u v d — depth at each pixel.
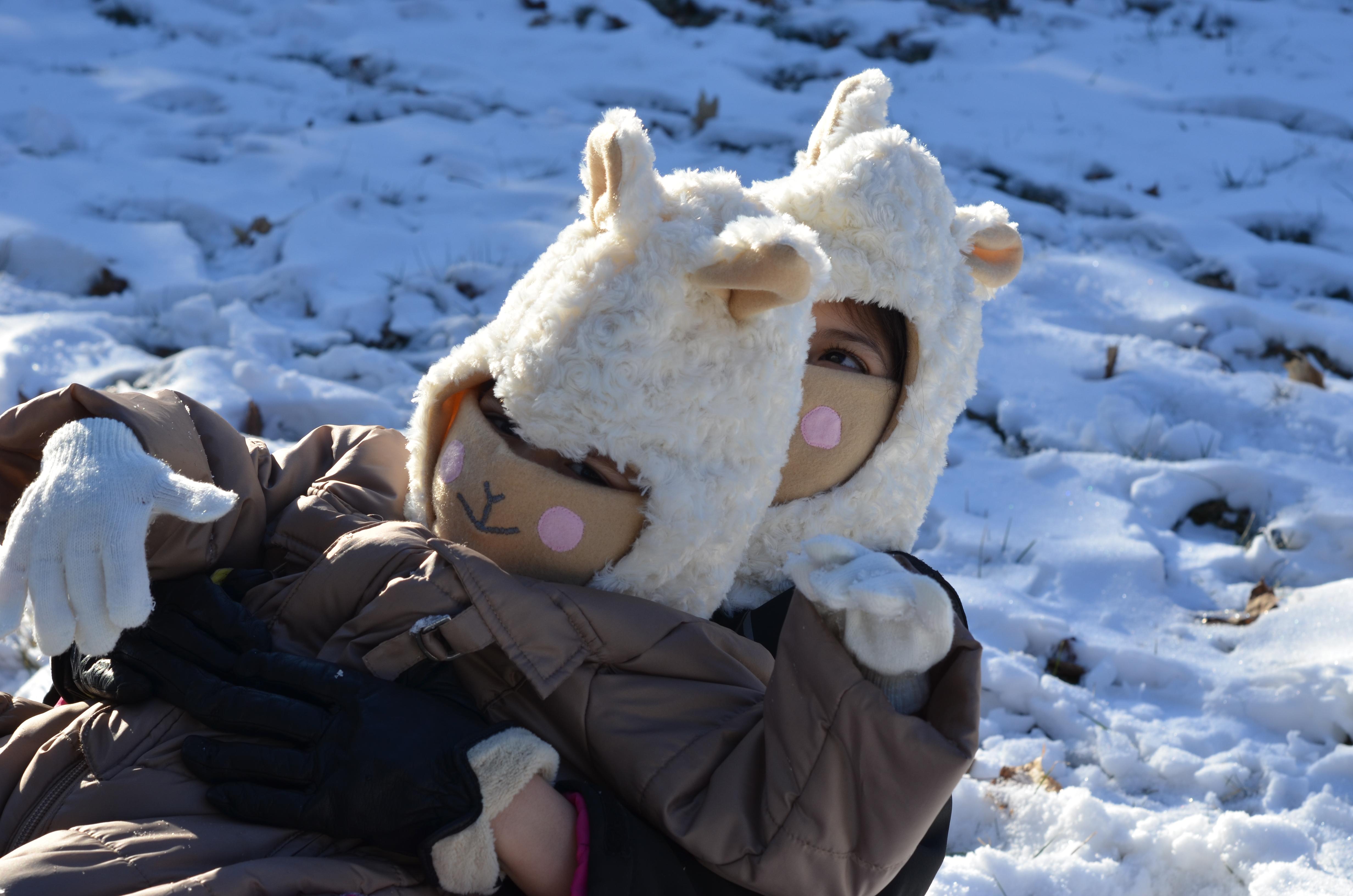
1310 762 2.83
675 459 1.80
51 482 1.71
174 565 1.93
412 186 5.71
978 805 2.63
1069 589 3.45
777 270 1.67
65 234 4.82
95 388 3.90
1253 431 4.30
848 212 2.03
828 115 2.22
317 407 3.93
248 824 1.70
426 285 4.79
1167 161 6.25
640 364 1.75
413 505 2.09
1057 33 7.88
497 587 1.79
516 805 1.69
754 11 8.02
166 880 1.60
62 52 6.90
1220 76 7.21
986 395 4.46
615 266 1.77
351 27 7.59
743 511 1.87
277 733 1.73
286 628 1.93
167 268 4.76
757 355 1.80
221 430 2.12
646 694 1.81
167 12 7.54
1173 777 2.78
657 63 7.27
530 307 1.85
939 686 1.67
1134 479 3.95
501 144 6.24
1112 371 4.57
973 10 8.12
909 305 2.04
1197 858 2.47
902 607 1.58
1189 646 3.25
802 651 1.69
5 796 1.88
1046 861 2.41
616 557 1.87
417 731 1.69
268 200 5.42
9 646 2.95
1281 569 3.57
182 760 1.75
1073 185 5.95
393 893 1.66
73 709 1.96
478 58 7.29
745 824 1.71
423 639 1.77
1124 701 3.05
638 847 1.71
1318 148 6.36
